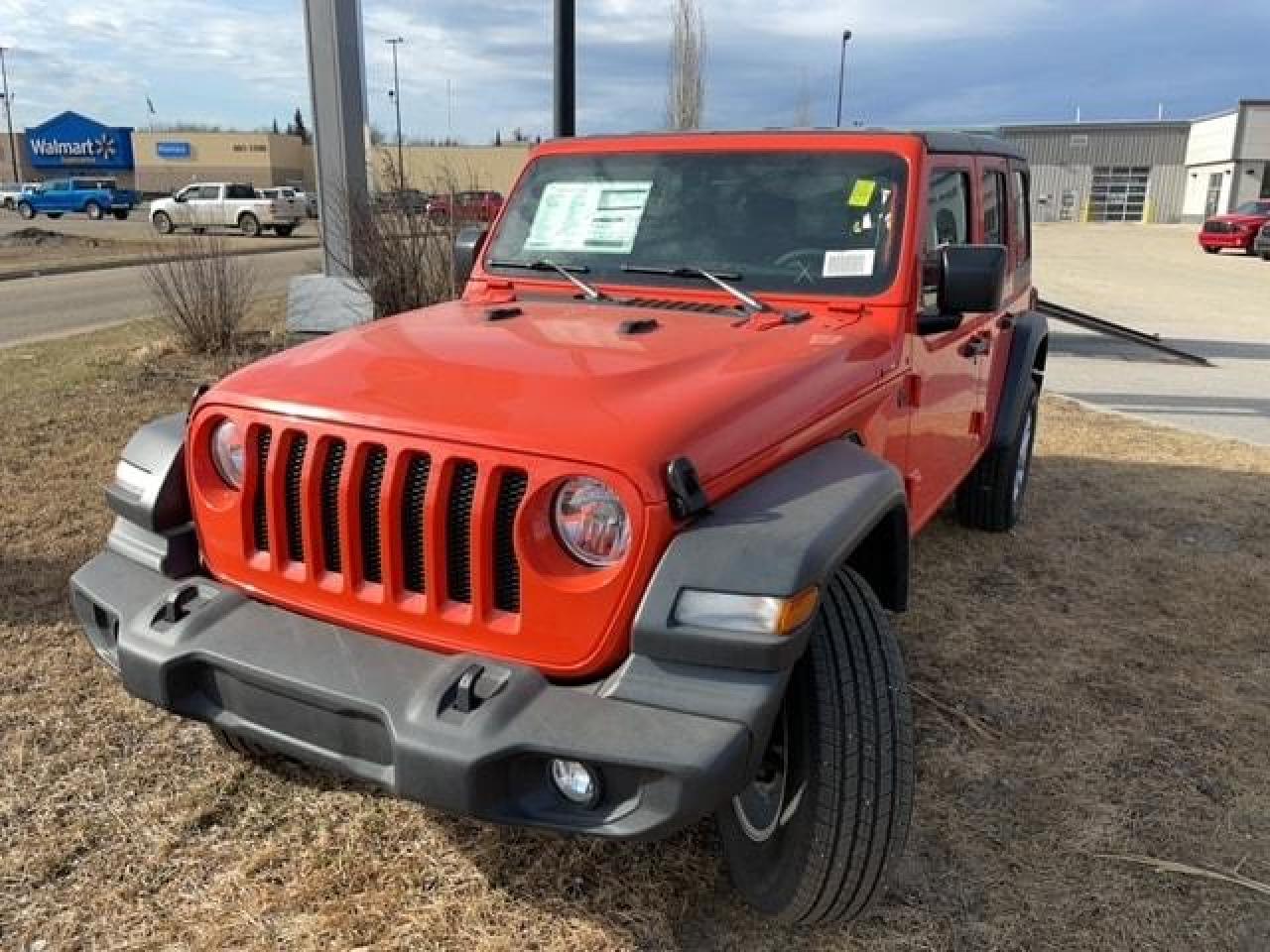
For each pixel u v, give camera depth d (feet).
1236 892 9.34
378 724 7.39
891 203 11.02
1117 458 24.63
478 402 7.86
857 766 7.63
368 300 33.17
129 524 9.49
